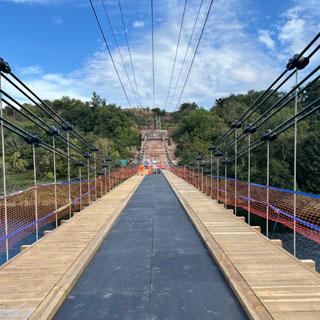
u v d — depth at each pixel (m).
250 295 2.45
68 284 2.75
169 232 4.95
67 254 3.63
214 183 15.69
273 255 3.51
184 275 3.10
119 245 4.24
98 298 2.60
